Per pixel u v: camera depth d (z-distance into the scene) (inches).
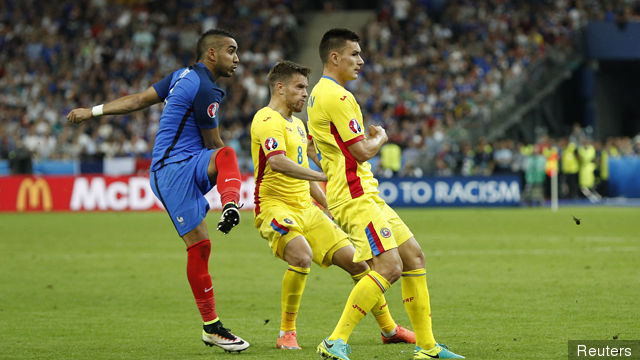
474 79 4581.7
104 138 4320.9
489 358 812.0
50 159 3991.1
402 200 3678.6
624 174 4165.8
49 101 4687.5
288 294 906.1
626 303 1151.6
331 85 823.1
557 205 3821.4
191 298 1272.1
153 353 865.5
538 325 996.6
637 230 2418.8
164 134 879.1
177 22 5270.7
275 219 919.7
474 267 1596.9
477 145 4104.3
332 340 793.6
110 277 1520.7
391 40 4977.9
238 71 4822.8
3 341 935.0
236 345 860.6
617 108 5017.2
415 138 4131.4
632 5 4869.6
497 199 3666.3
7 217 3213.6
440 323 1020.5
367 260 813.9
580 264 1622.8
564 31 4953.3
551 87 4611.2
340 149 818.2
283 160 879.7
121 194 3580.2
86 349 887.1
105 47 5024.6
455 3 5137.8
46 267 1676.9
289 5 5442.9
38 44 5027.1
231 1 5369.1
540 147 3939.5
